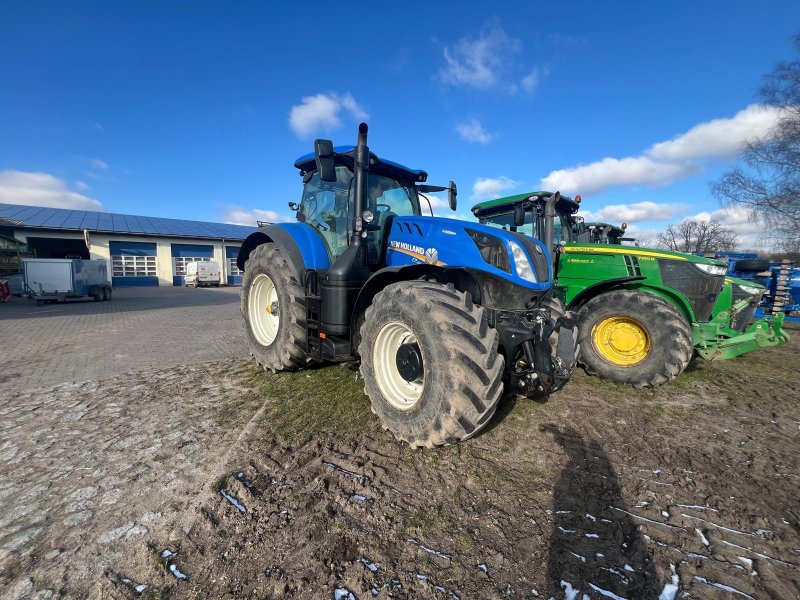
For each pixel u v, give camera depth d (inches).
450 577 64.8
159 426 122.7
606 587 63.3
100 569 67.2
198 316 397.1
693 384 166.7
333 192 159.8
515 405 135.8
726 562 69.0
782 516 81.9
